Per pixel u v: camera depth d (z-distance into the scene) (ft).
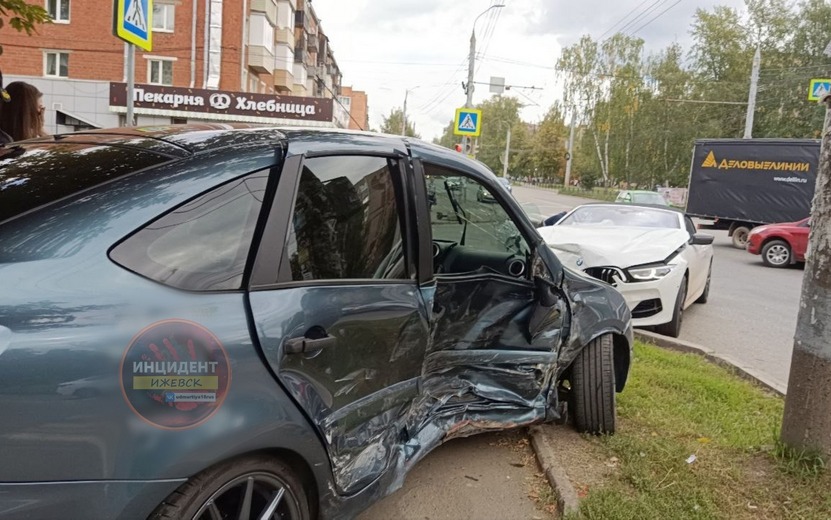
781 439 11.25
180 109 100.83
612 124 197.06
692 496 10.20
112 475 5.61
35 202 6.24
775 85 149.89
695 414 14.34
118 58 106.93
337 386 7.61
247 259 6.91
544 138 300.61
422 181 9.53
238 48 112.27
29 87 13.97
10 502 5.25
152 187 6.59
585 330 12.10
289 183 7.57
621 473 11.10
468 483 11.06
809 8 152.56
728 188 66.39
